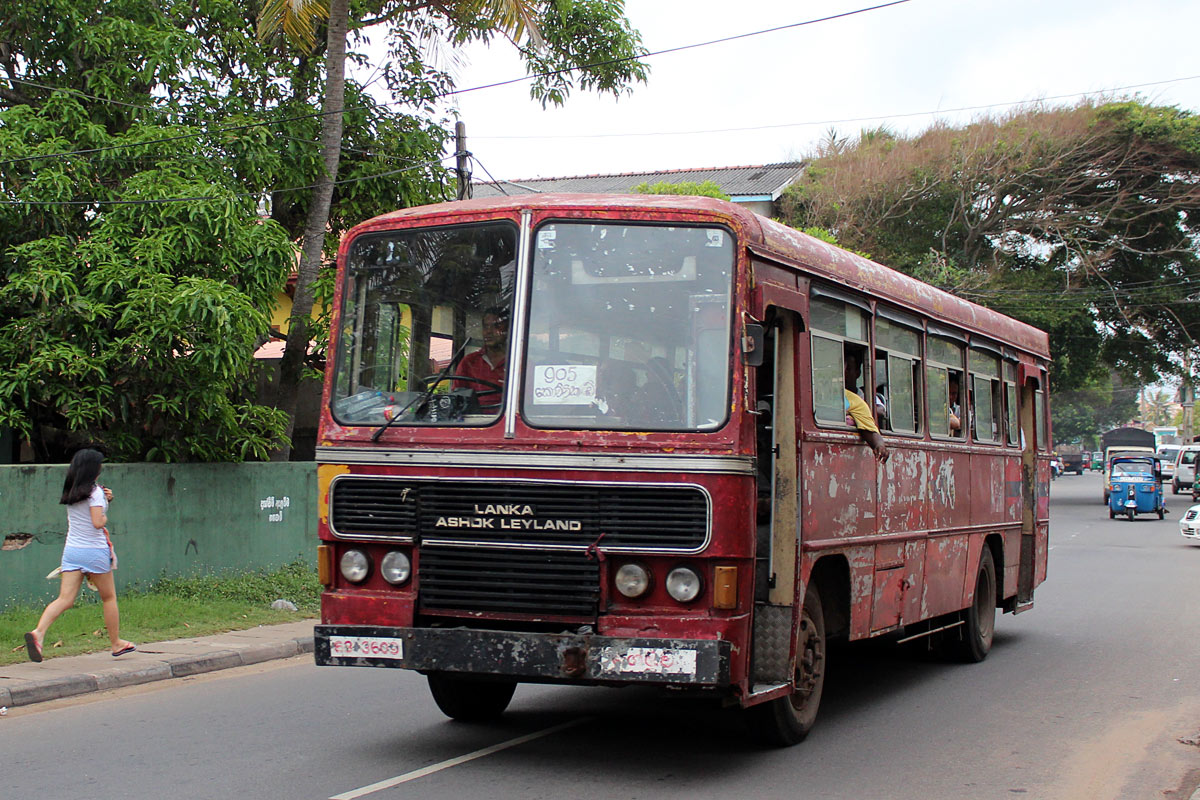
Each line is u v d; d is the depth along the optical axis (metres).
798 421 6.93
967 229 40.28
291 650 11.22
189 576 13.33
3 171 13.15
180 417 13.44
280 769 6.66
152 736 7.57
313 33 15.52
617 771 6.67
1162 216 40.75
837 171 39.69
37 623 10.73
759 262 6.59
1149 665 10.93
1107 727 8.17
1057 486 69.94
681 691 6.20
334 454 6.77
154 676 9.70
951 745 7.55
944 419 10.15
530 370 6.43
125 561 12.55
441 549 6.46
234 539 13.98
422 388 6.70
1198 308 41.88
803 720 7.40
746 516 6.17
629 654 6.01
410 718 8.21
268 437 15.06
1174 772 6.89
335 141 15.28
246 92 16.39
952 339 10.45
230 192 13.72
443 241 6.81
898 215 39.84
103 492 9.93
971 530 10.79
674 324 6.34
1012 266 41.41
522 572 6.30
